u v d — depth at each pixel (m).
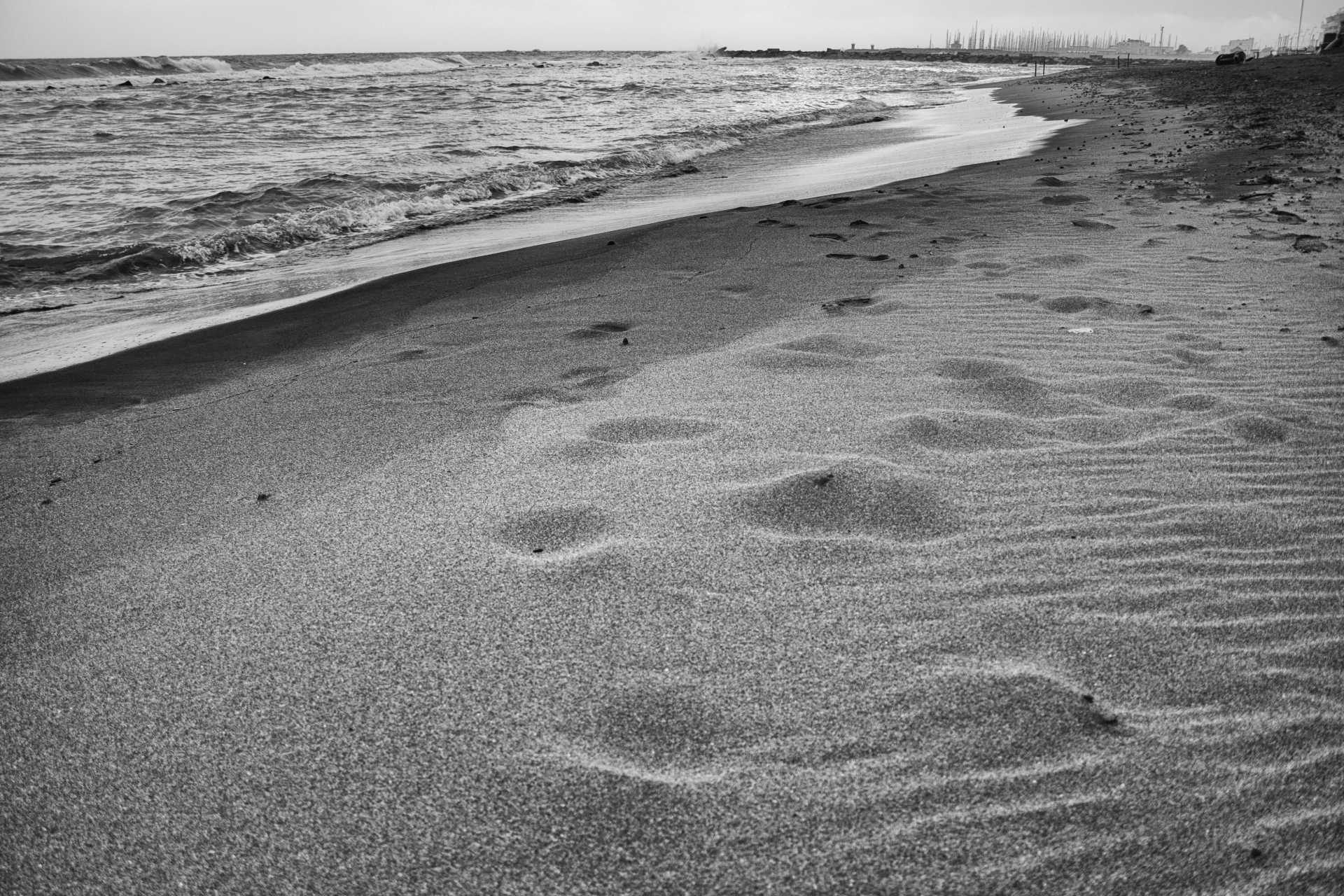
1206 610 2.02
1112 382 3.43
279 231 8.65
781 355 3.81
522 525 2.47
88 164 13.15
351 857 1.45
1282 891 1.32
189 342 4.92
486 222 9.30
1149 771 1.55
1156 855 1.39
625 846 1.44
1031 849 1.40
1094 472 2.70
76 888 1.43
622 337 4.28
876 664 1.86
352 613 2.10
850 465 2.72
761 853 1.41
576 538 2.39
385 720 1.75
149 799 1.59
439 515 2.56
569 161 13.19
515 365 3.94
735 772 1.58
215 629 2.07
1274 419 3.04
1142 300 4.50
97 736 1.75
